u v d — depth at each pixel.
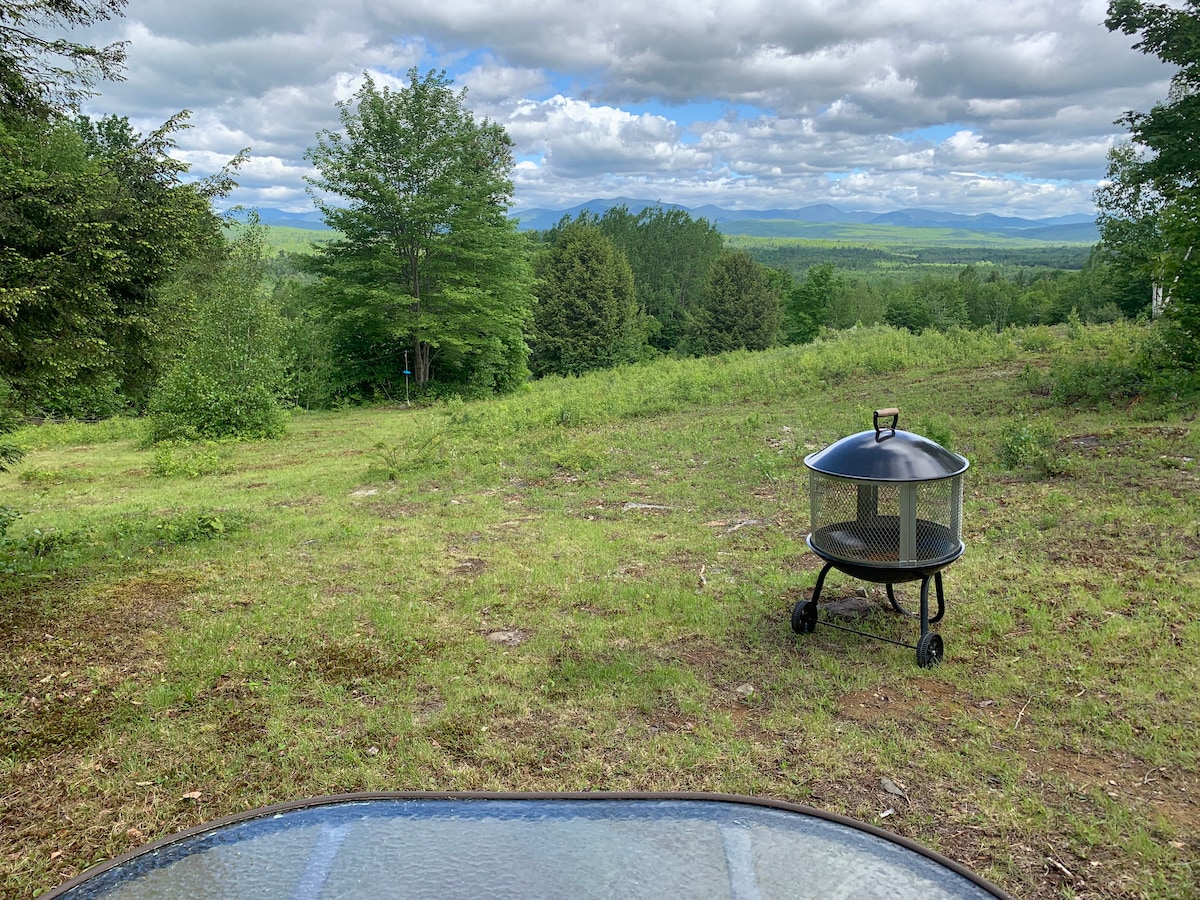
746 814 1.70
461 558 7.21
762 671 4.63
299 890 1.42
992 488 7.94
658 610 5.60
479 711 4.28
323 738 4.07
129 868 1.53
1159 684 4.13
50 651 5.21
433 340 27.89
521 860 1.51
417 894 1.39
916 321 82.56
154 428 17.80
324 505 9.98
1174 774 3.44
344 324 28.56
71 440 18.91
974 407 12.23
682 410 15.61
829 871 1.48
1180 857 2.94
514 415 16.39
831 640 4.99
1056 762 3.59
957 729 3.90
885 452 4.43
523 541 7.68
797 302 72.44
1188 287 10.70
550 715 4.22
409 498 10.05
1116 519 6.62
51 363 6.01
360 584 6.56
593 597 5.96
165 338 7.01
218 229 7.87
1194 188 11.11
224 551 7.74
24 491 12.32
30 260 5.70
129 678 4.80
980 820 3.21
